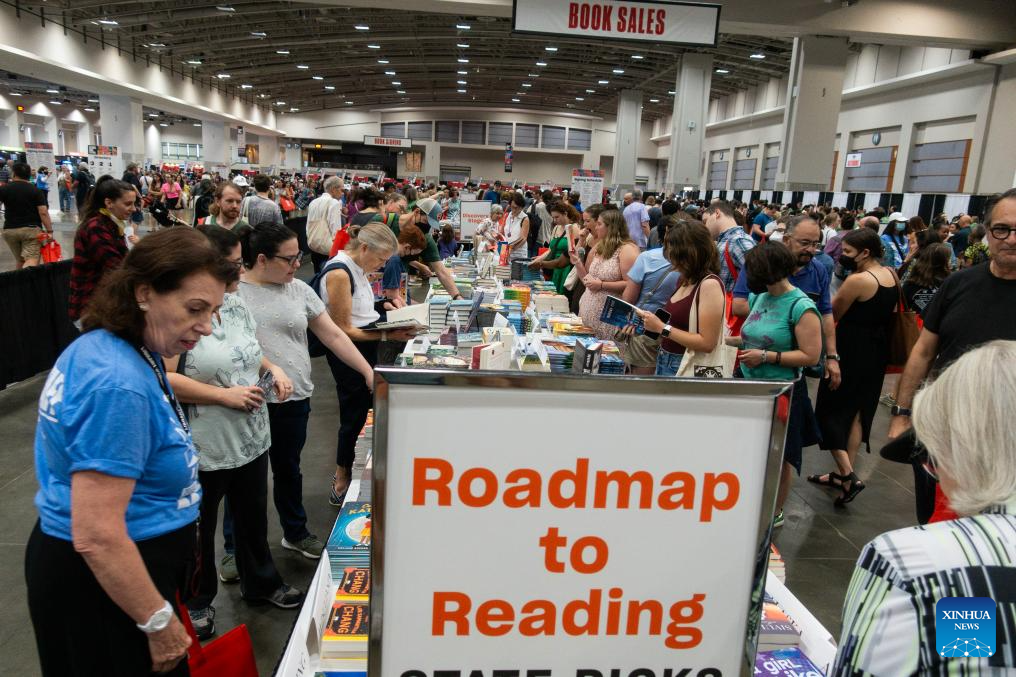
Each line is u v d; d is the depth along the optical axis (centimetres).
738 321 432
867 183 1934
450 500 82
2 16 1490
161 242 121
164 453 127
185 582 142
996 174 1429
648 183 4112
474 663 87
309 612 125
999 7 1280
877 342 337
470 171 4191
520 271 623
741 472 85
